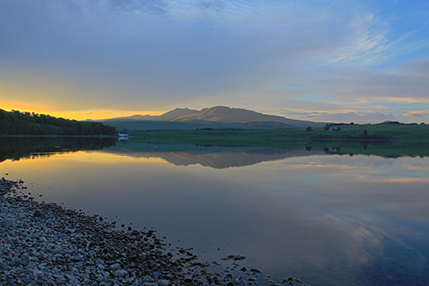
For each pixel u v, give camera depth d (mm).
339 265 13406
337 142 157625
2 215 16469
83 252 13188
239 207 22703
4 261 10562
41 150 76938
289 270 12938
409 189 29594
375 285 11812
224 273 12500
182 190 28797
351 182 33344
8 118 159000
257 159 59219
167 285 11141
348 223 19062
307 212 21516
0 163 48344
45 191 27469
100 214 20438
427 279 12211
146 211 21391
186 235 16734
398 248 15234
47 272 10461
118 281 10945
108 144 114812
